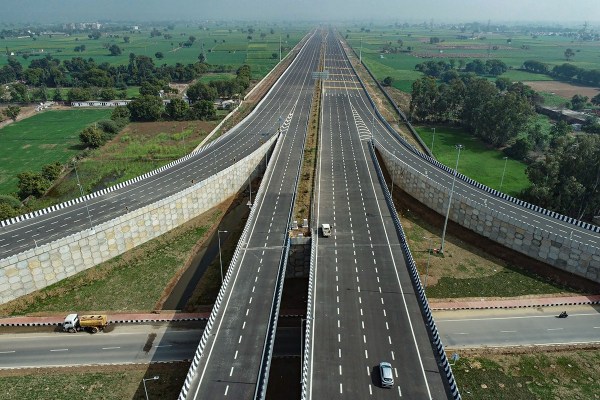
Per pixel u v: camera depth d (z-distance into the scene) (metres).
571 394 68.31
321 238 99.44
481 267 102.25
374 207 114.88
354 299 78.50
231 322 74.19
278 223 106.88
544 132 190.00
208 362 65.88
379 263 89.94
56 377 71.94
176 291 95.25
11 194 132.12
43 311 88.25
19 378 71.69
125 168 156.75
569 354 76.50
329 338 69.06
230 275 86.69
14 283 89.12
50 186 140.75
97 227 99.75
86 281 97.38
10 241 95.56
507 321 84.50
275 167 141.38
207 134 192.00
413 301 78.38
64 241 94.69
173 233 116.31
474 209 113.38
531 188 122.81
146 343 79.56
